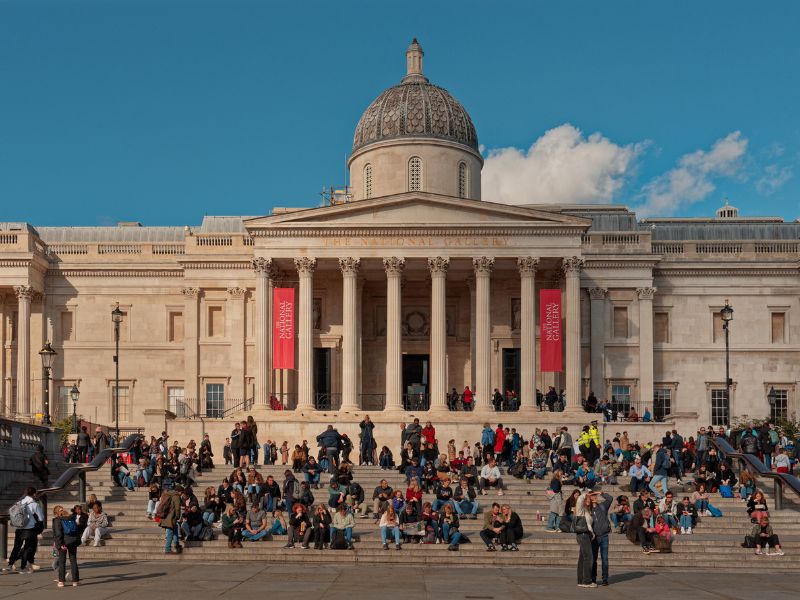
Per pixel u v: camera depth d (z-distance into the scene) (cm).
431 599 2839
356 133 8275
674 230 8738
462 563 3888
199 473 5434
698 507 4597
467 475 4631
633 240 7956
